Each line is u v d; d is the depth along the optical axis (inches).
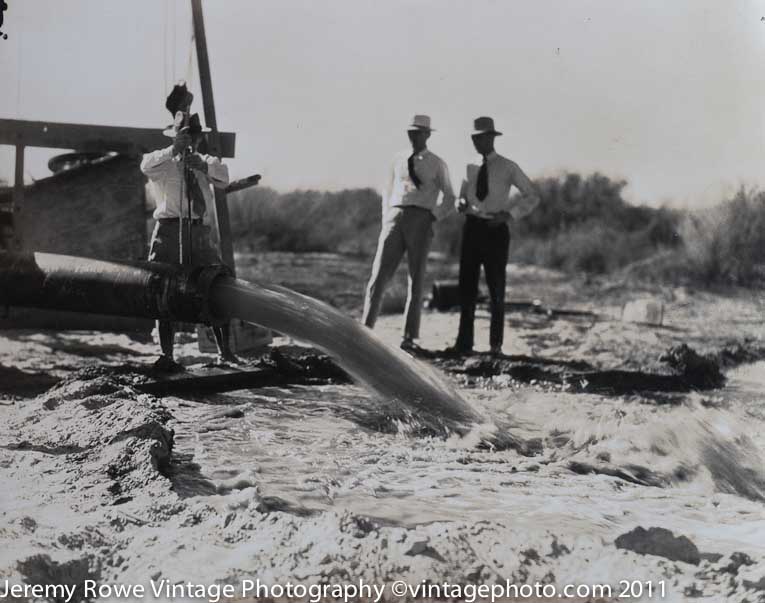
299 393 369.4
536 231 791.7
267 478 240.4
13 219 476.1
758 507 235.3
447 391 322.0
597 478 259.8
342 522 189.8
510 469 265.4
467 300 471.5
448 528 190.5
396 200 464.8
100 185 496.1
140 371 370.6
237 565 176.1
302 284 677.9
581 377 422.0
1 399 332.5
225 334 397.4
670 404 371.6
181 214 357.1
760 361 487.8
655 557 185.0
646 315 595.2
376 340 325.7
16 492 217.0
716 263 723.4
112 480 226.8
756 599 166.9
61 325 500.7
